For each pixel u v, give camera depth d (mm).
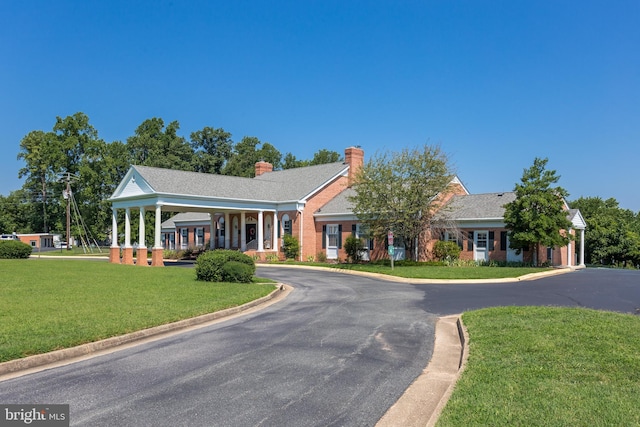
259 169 50469
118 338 9727
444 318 12727
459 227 31766
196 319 11969
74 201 67688
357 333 10672
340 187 41156
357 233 35938
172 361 8328
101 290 16719
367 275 25891
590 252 44531
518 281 22078
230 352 8930
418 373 7754
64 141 69938
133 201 34844
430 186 29891
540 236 27172
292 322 12000
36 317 11391
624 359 7453
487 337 9211
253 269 21078
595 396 5965
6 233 90500
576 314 11367
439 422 5242
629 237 43094
